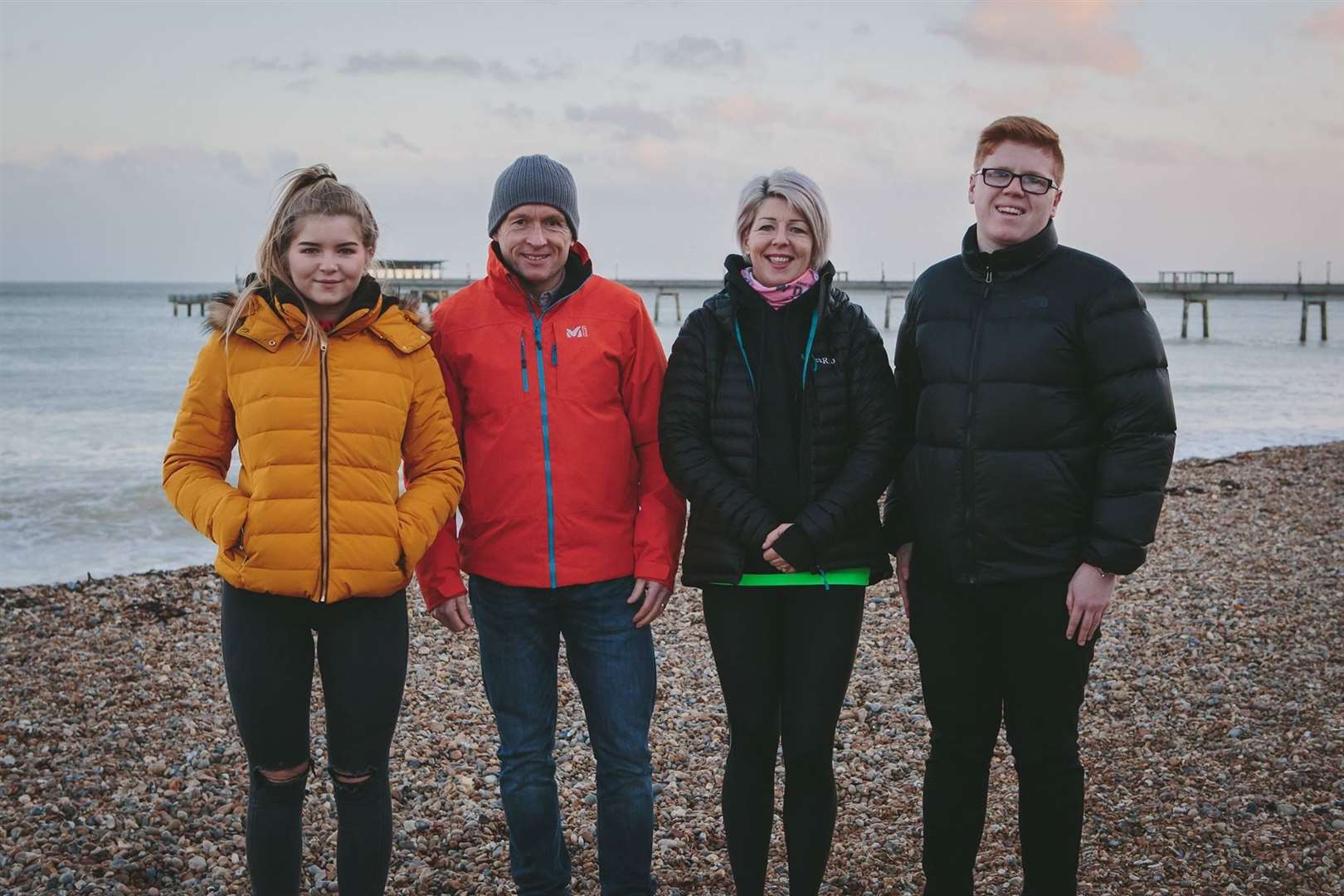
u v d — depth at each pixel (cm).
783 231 289
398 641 265
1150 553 853
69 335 5791
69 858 353
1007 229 277
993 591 279
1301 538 902
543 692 296
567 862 314
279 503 249
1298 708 484
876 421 290
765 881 317
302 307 255
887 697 523
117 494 1304
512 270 295
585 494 289
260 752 260
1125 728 466
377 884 271
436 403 275
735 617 289
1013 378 272
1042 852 280
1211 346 5247
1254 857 342
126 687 555
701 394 293
